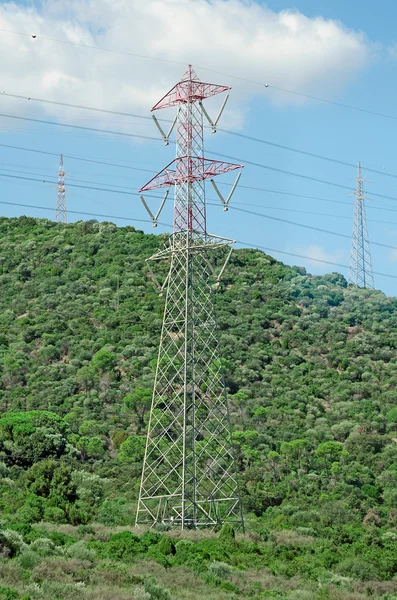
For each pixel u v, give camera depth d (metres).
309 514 101.38
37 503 89.12
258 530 87.38
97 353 154.75
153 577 60.47
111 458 123.94
